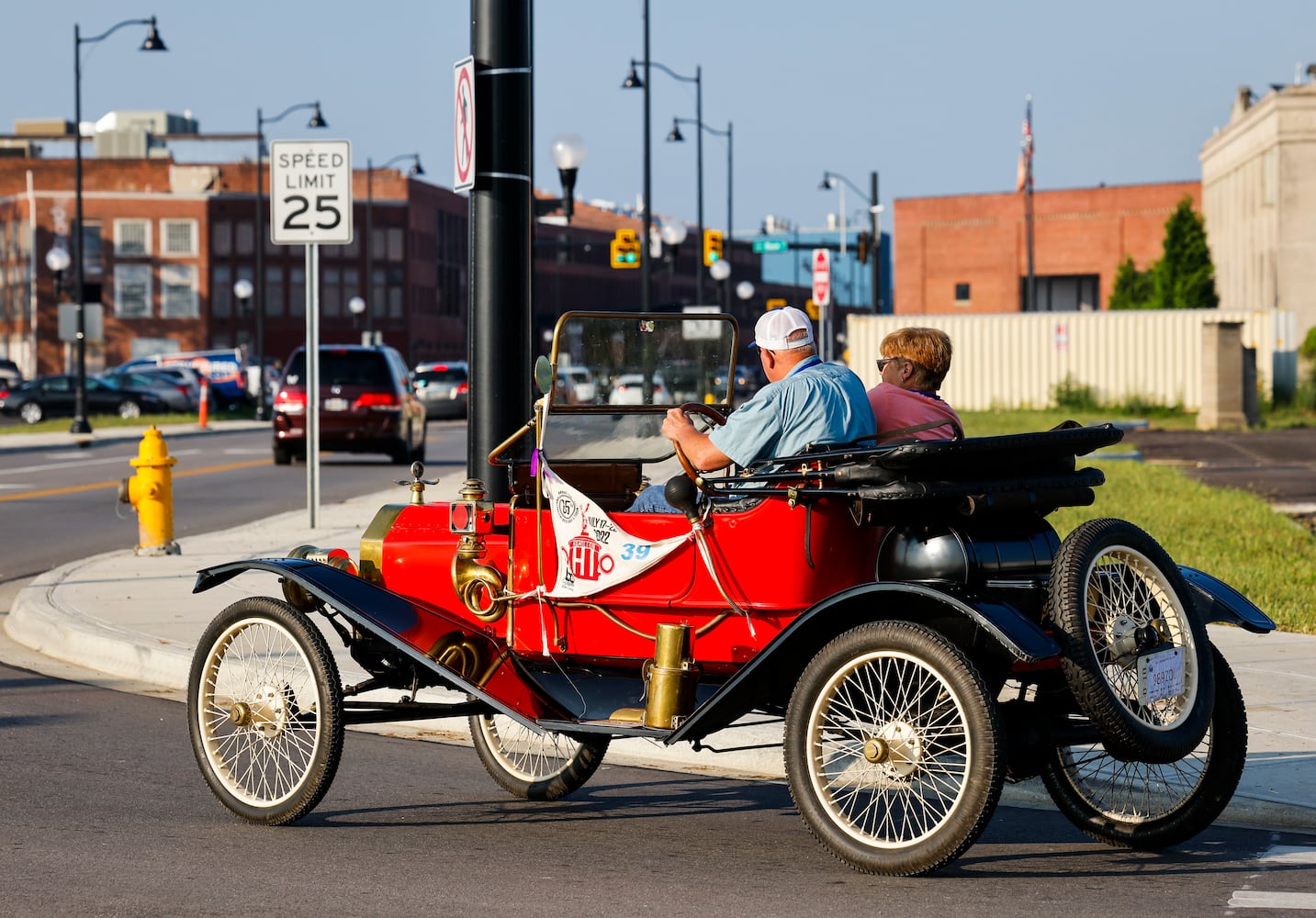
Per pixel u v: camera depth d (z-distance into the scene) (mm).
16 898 6555
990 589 6938
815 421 7379
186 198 103000
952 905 6461
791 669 7312
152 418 63750
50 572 16516
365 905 6477
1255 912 6363
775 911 6383
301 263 105250
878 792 6957
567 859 7250
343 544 18000
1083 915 6316
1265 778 8242
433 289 114562
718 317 8602
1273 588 14820
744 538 7285
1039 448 6941
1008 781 7523
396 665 8453
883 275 198125
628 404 8523
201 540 18984
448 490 25453
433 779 8969
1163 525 19969
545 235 131625
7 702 11055
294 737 7961
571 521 7781
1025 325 58312
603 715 7602
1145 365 57406
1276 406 58312
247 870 7023
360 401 32969
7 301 104875
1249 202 84875
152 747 9609
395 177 108125
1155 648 6871
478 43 12711
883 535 7262
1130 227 109125
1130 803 7586
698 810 8266
